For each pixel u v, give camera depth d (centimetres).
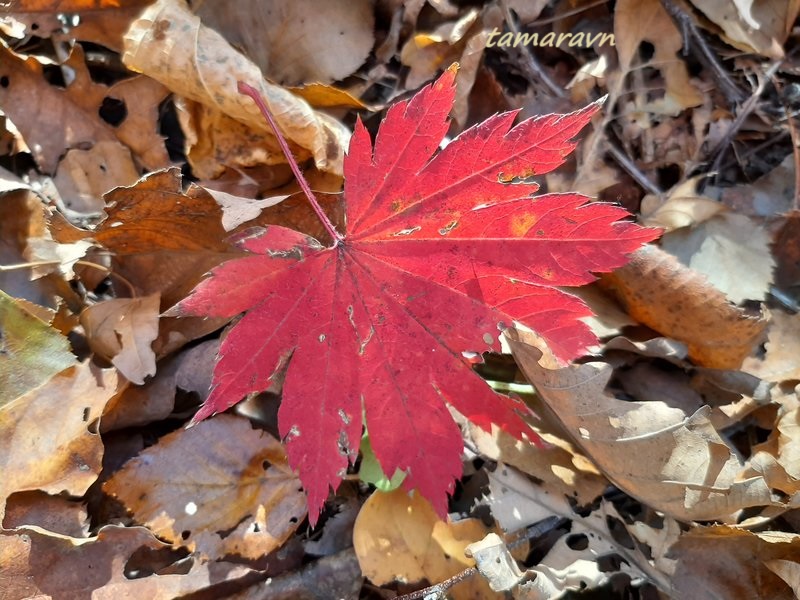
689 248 22
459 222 16
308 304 16
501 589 16
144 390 19
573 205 15
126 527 17
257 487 18
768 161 23
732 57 23
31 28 21
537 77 23
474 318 16
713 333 19
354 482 19
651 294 19
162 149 21
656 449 17
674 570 18
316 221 18
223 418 19
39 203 19
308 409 16
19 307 18
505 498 18
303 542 18
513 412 16
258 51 22
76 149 21
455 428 16
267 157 21
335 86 23
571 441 19
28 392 17
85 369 18
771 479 18
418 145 15
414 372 16
